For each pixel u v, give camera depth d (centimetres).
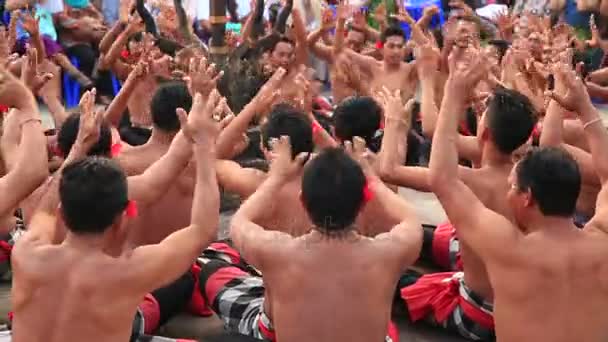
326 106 586
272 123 308
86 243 224
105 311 221
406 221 251
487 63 256
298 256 232
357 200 231
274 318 238
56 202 244
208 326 341
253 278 327
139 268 224
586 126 265
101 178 222
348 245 233
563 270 237
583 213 365
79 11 767
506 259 240
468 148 368
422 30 598
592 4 747
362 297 230
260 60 529
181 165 281
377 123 354
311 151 306
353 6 663
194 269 339
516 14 770
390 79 588
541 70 424
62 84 725
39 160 264
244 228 242
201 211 237
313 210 232
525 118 294
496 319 250
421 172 306
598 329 239
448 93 252
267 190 257
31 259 223
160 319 316
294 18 553
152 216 324
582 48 586
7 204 259
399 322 346
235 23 791
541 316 238
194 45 554
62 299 220
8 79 267
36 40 460
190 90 321
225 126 334
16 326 226
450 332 333
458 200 248
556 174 238
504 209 296
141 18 555
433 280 329
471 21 607
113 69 544
